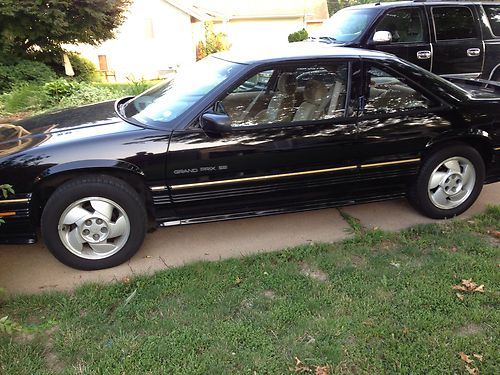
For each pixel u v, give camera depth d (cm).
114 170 336
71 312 295
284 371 247
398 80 395
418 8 731
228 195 367
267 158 364
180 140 344
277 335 274
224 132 342
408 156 403
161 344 265
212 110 355
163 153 341
